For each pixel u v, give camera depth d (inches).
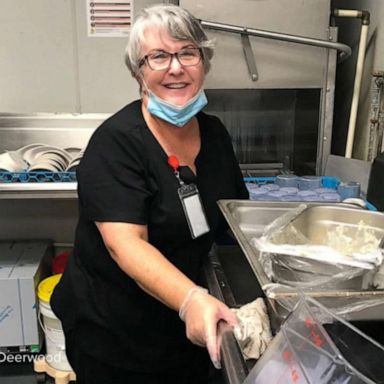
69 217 96.3
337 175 88.4
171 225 47.4
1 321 83.4
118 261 41.3
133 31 45.0
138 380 55.0
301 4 83.6
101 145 45.0
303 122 92.8
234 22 83.5
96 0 85.0
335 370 24.0
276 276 35.4
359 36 93.6
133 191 44.3
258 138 94.9
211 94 90.5
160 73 44.8
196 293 34.3
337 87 104.0
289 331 28.1
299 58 85.4
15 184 72.2
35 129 88.8
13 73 87.6
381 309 31.5
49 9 85.0
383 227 46.7
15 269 84.7
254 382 27.8
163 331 51.8
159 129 47.9
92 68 88.2
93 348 53.8
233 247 54.7
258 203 50.4
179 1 82.7
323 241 46.8
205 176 51.3
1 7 84.5
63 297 55.6
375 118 87.7
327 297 32.1
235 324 32.0
